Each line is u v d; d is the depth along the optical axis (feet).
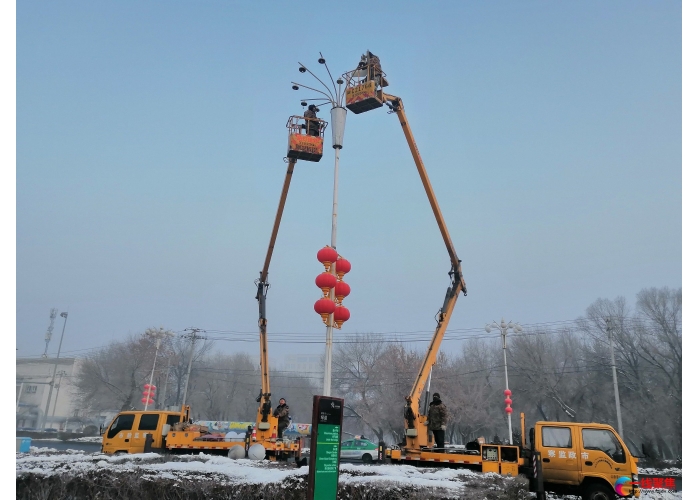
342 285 39.63
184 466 32.91
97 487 29.58
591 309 151.43
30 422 190.19
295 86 45.21
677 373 131.23
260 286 65.31
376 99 53.98
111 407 186.80
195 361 210.79
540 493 38.52
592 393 145.79
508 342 162.50
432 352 56.44
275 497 27.09
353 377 176.55
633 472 41.47
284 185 57.93
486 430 167.02
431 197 59.41
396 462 51.19
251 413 218.59
